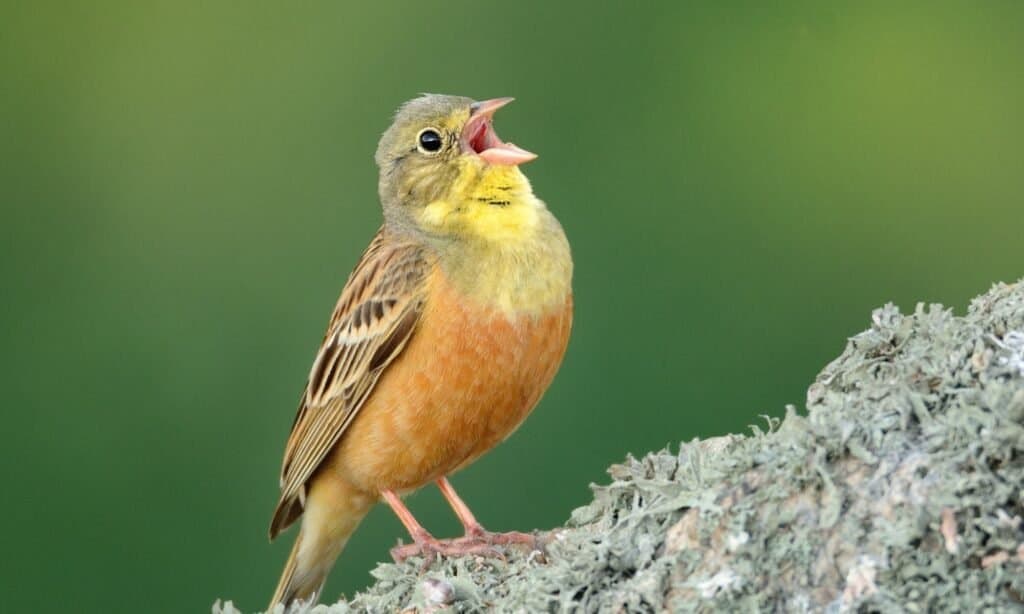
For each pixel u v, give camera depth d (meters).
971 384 5.92
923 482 5.58
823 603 5.58
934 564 5.35
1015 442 5.44
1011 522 5.29
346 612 7.43
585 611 6.12
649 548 6.21
